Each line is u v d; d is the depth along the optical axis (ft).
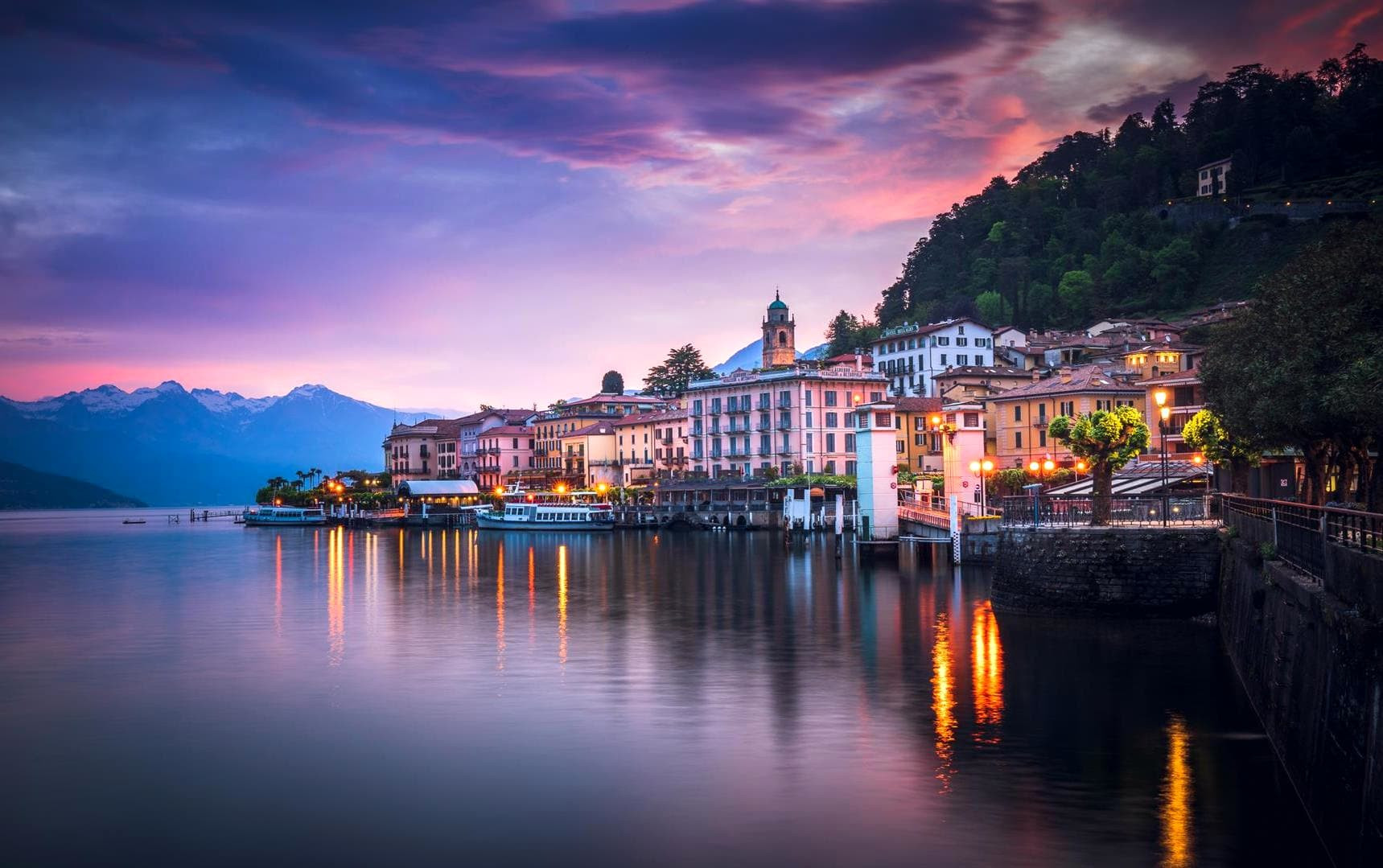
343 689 148.77
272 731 125.70
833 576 293.23
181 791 104.88
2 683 155.02
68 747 119.85
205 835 93.40
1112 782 101.24
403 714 132.87
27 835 93.71
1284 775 101.19
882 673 152.46
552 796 101.19
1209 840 86.79
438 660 169.99
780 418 548.72
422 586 293.64
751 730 122.11
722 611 224.12
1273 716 108.58
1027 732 118.83
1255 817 91.45
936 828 90.89
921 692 139.85
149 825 95.81
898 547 324.39
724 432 580.30
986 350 641.81
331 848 90.12
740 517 529.86
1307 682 90.94
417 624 213.46
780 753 112.98
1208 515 213.66
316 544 540.93
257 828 94.84
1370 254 149.59
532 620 216.54
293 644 189.06
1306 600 91.04
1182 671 145.38
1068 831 89.45
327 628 209.56
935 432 520.83
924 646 173.37
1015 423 459.32
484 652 176.96
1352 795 72.90
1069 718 124.47
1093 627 180.65
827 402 548.31
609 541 506.48
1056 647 165.07
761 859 85.40
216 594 280.92
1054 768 105.70
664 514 578.66
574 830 92.48
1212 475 273.54
